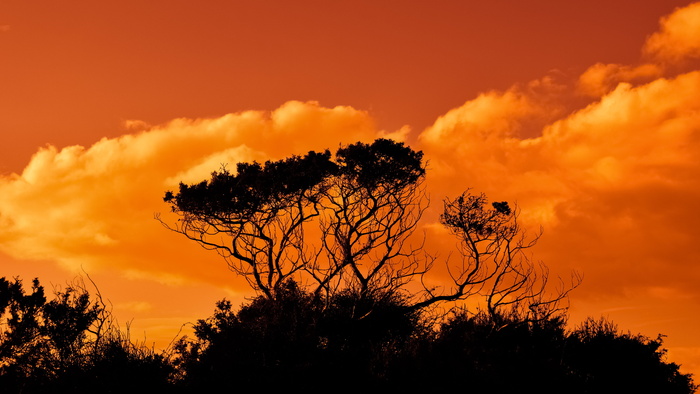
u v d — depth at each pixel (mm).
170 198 68312
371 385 47625
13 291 59375
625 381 55188
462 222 58406
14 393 45156
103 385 44312
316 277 58094
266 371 47031
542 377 50594
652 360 56688
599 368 55406
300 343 48500
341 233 59406
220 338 49812
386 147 65625
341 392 47562
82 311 49750
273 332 49000
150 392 44812
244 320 54469
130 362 45125
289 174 66125
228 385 46219
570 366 55188
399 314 53625
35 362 46500
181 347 49781
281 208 67312
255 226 66062
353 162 66188
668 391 56031
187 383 46688
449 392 47688
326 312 52562
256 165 68812
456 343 51094
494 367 49656
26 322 57000
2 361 50906
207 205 66812
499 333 53812
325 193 67000
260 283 61219
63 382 44469
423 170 66438
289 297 53969
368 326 52562
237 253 63531
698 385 57312
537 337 54219
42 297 60531
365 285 55344
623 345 56469
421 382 47562
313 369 47500
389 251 59031
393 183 66250
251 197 66375
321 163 66250
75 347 46844
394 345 51875
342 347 50438
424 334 53156
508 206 58938
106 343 45938
